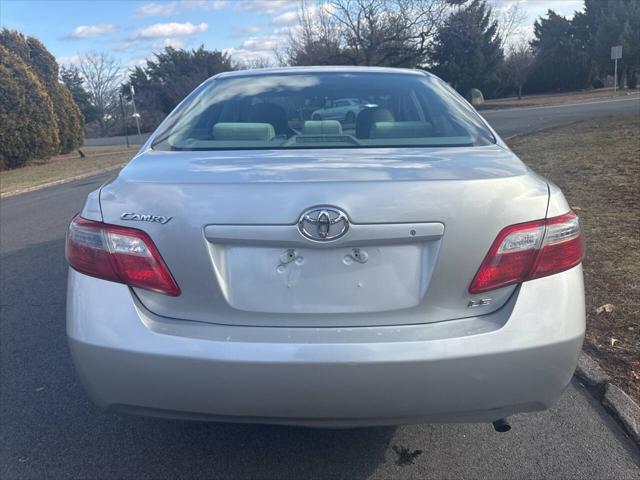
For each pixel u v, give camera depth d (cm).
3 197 1342
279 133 299
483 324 216
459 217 212
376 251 214
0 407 325
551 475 260
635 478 257
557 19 5291
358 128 305
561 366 219
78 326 224
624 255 504
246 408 214
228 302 217
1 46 1992
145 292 222
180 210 216
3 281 564
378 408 211
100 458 279
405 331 213
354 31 3388
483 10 4244
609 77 5447
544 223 221
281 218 211
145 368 215
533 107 3297
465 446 282
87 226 228
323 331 214
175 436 295
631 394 311
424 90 335
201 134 297
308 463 272
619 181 807
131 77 5941
